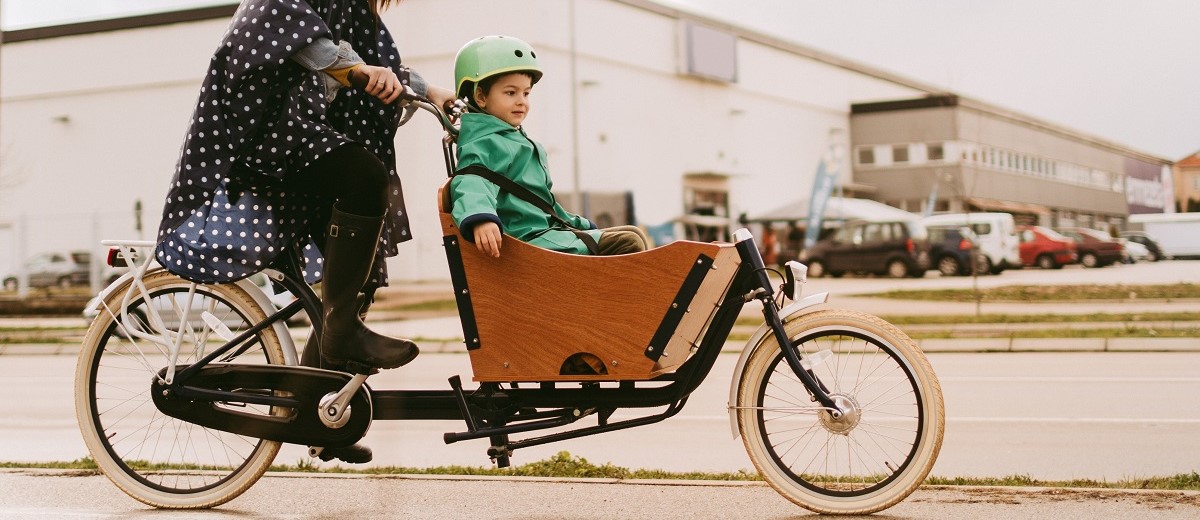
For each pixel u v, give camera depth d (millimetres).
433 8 25688
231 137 3158
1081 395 7512
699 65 32875
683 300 3066
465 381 8953
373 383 6559
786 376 3453
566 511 3510
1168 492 3646
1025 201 35594
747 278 3285
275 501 3691
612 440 5824
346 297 3242
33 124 28531
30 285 22609
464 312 3168
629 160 31297
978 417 6500
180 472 3768
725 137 34094
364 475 4160
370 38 3418
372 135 3451
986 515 3367
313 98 3150
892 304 18609
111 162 28031
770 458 3408
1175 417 6391
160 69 27672
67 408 7766
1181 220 27672
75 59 28141
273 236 3236
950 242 24969
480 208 3014
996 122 35156
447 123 3307
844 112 37375
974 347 12016
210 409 3434
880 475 3494
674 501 3648
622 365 3119
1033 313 15883
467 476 4105
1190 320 13773
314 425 3357
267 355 3490
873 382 3375
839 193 30250
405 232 3549
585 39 30188
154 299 3535
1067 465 4871
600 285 3104
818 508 3373
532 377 3166
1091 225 33906
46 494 3818
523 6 27359
